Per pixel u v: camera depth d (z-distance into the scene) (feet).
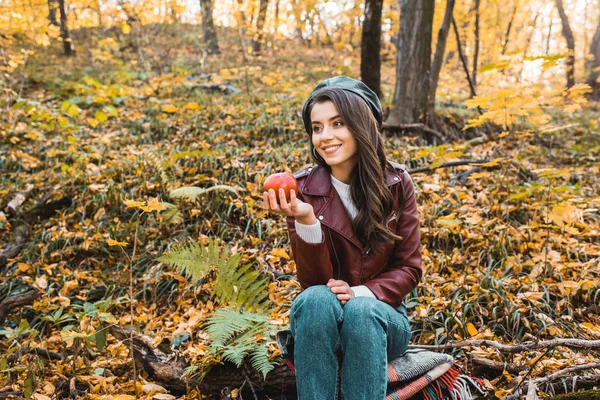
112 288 12.62
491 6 43.62
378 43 22.54
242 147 20.48
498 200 14.87
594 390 6.84
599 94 49.70
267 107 25.88
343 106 6.69
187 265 8.48
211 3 40.98
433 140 23.72
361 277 6.97
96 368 9.13
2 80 28.53
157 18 39.58
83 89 27.55
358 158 6.92
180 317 11.28
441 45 24.02
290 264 12.46
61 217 16.10
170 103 27.07
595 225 13.57
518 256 11.82
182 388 8.65
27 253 14.43
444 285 10.79
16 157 20.58
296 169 17.76
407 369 6.74
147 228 14.71
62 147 21.48
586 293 10.45
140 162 18.35
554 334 9.12
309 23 33.86
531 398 6.79
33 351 9.42
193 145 20.68
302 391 6.01
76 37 60.95
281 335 6.81
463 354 8.59
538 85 14.33
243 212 14.82
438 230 13.25
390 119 24.30
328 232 6.93
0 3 26.32
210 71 43.78
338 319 6.20
